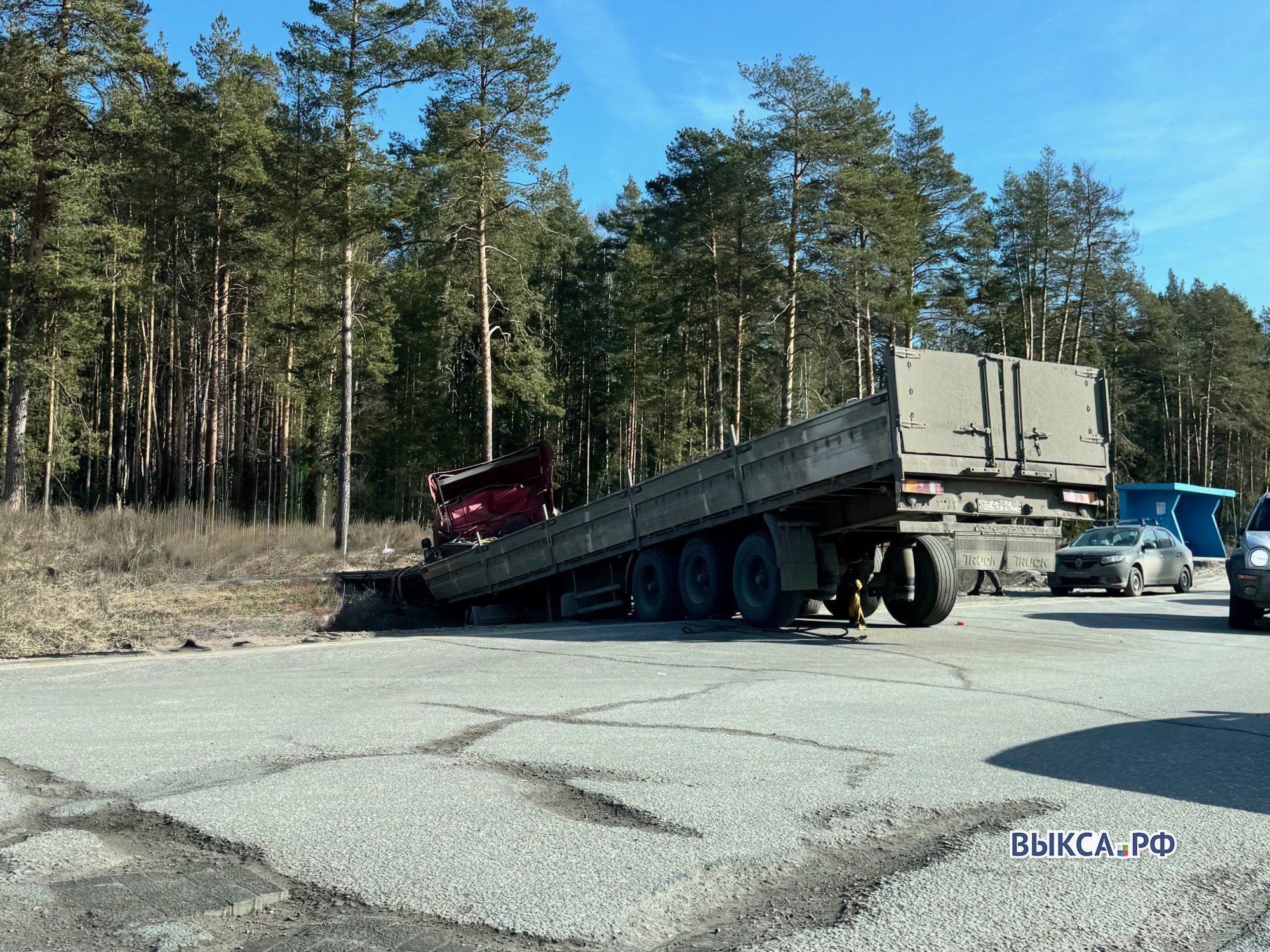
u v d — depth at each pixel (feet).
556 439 198.80
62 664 34.12
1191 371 239.50
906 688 25.95
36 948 9.66
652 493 49.44
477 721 21.09
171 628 57.88
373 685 27.07
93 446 128.88
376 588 73.51
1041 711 22.56
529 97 107.96
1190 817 14.15
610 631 43.98
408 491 176.14
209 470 127.95
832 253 123.44
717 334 159.94
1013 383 39.42
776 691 25.29
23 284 96.12
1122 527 77.46
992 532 40.04
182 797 14.96
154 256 134.31
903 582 44.80
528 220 115.03
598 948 9.73
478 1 107.76
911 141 166.40
